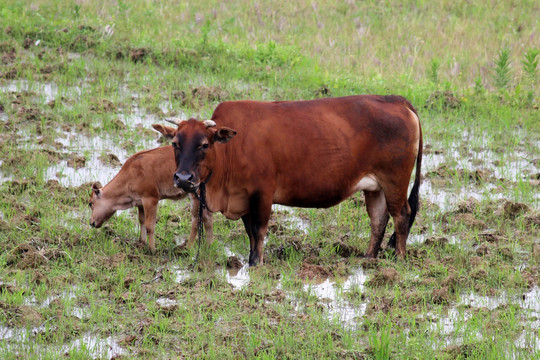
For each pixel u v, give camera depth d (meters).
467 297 27.23
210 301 25.80
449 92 51.31
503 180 39.06
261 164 28.41
